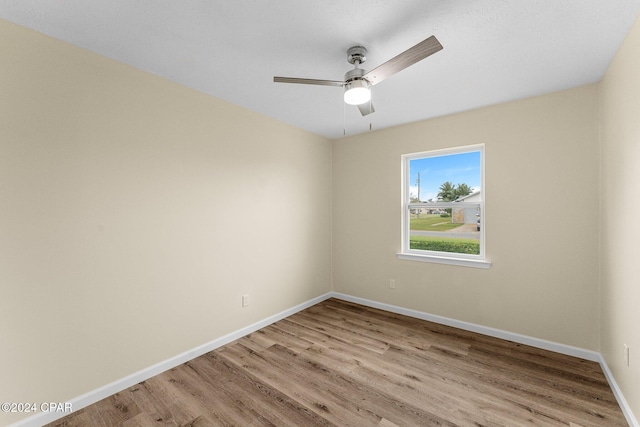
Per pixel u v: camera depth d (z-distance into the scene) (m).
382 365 2.30
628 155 1.66
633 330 1.60
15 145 1.56
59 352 1.72
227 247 2.69
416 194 3.42
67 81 1.75
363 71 1.78
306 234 3.63
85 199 1.82
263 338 2.79
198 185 2.45
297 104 2.76
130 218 2.03
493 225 2.78
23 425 1.59
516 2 1.40
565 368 2.22
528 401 1.85
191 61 1.98
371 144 3.65
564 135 2.43
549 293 2.52
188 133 2.38
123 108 2.00
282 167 3.28
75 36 1.70
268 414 1.76
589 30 1.61
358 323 3.15
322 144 3.88
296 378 2.13
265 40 1.74
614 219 1.92
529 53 1.86
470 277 2.93
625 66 1.69
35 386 1.63
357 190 3.79
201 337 2.48
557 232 2.47
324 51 1.86
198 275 2.46
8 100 1.54
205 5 1.44
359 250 3.78
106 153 1.92
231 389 2.00
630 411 1.64
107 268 1.92
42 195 1.65
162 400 1.88
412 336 2.82
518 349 2.54
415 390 1.98
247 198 2.88
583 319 2.37
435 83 2.28
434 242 3.27
